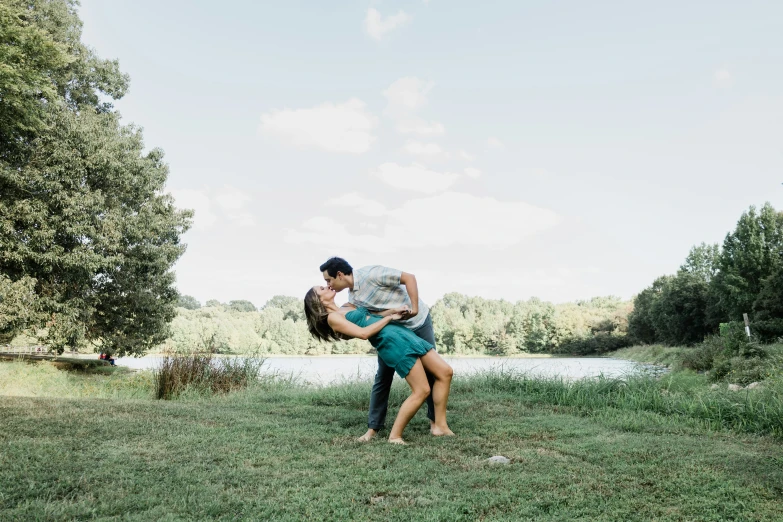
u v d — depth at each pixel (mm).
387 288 4500
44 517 2393
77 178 19531
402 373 4297
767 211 36719
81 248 19250
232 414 5340
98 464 3295
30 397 6309
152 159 26281
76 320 19766
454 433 4641
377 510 2650
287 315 83875
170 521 2416
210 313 71250
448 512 2609
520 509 2689
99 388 12164
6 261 18391
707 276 57812
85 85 24875
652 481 3174
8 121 16766
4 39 15375
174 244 25641
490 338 79938
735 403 5629
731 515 2613
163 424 4617
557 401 6730
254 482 3055
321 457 3641
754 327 23938
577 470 3418
